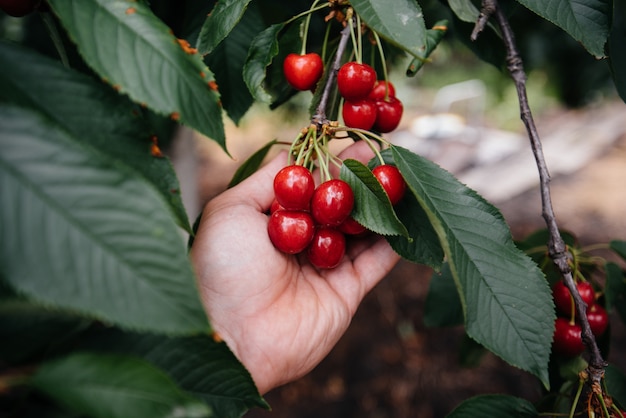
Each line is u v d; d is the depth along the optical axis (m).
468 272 0.23
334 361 0.87
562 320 0.28
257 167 0.30
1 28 0.43
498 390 0.81
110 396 0.12
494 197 1.38
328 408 0.79
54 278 0.12
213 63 0.31
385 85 0.29
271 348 0.28
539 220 1.28
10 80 0.15
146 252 0.13
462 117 1.97
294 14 0.36
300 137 0.26
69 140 0.13
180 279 0.13
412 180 0.24
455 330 0.93
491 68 2.12
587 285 0.29
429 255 0.26
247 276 0.28
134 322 0.12
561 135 1.74
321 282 0.32
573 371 0.28
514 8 0.30
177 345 0.17
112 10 0.16
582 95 0.77
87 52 0.15
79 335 0.16
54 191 0.12
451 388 0.82
